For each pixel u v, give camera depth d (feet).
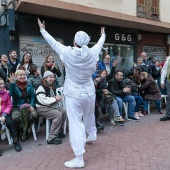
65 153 14.03
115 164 12.42
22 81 15.74
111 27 35.09
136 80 24.02
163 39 43.78
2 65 19.17
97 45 12.61
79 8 25.68
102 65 24.54
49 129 16.66
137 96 22.45
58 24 29.07
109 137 16.83
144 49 41.01
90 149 14.52
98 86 18.69
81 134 11.93
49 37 12.00
